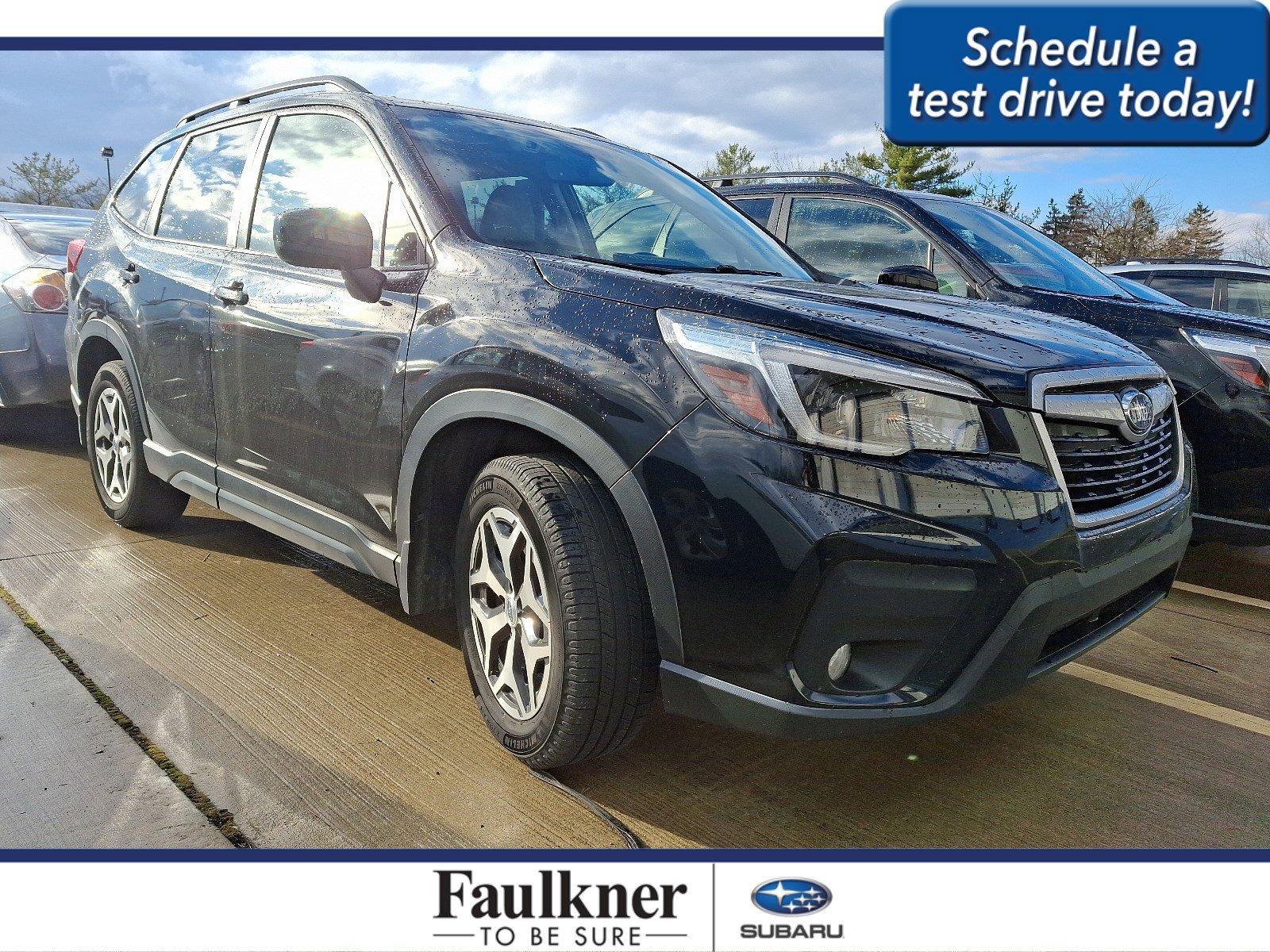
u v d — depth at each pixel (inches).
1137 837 83.7
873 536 71.4
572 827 81.7
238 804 82.7
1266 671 121.2
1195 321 149.8
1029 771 93.9
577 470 84.5
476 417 88.9
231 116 139.4
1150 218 1471.5
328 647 115.7
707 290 81.7
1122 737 101.7
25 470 207.9
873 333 77.2
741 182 209.2
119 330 148.9
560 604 81.0
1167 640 131.6
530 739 86.2
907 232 178.5
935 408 75.1
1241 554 177.9
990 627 75.1
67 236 234.4
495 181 108.3
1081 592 80.0
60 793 83.1
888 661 74.9
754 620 73.5
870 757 95.7
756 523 72.8
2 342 217.6
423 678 108.2
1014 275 169.3
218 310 124.5
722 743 97.1
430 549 99.0
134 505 154.0
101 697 100.6
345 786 86.0
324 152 118.4
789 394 73.7
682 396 76.9
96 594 130.4
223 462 128.6
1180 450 100.3
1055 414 79.4
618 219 114.1
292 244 97.9
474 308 91.5
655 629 81.4
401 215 104.8
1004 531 74.4
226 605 128.3
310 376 108.6
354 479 104.2
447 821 81.7
